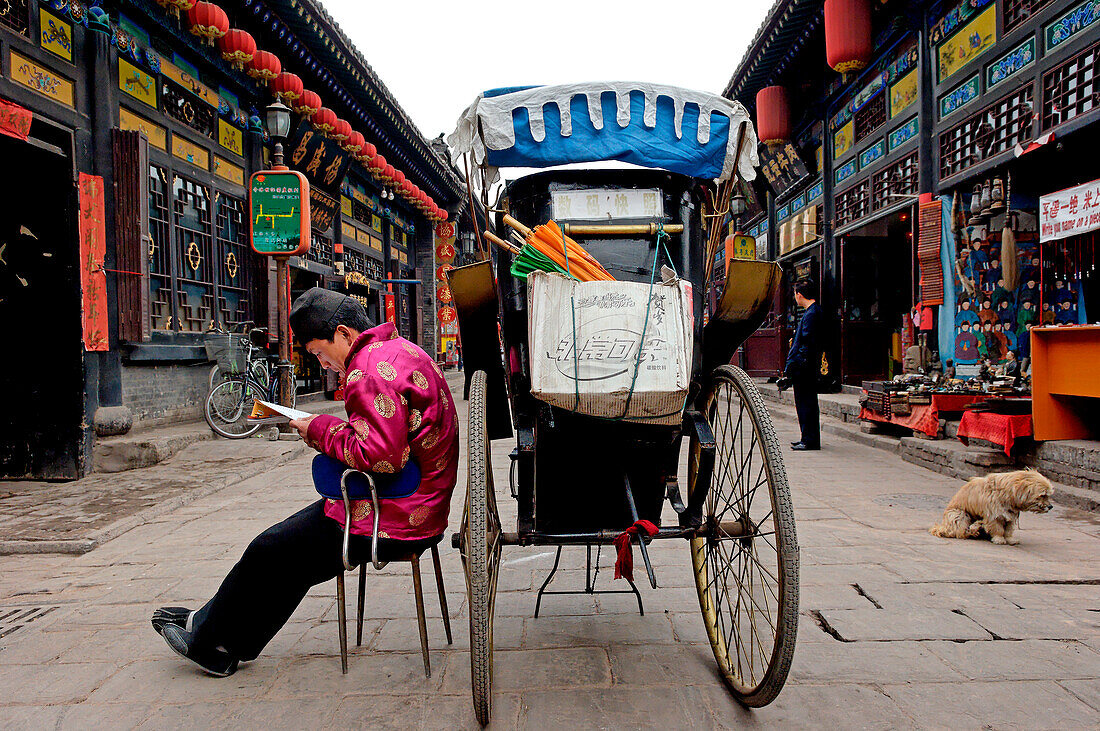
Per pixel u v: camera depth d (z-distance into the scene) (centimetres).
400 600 329
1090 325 470
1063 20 605
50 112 575
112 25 661
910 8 844
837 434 853
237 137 932
